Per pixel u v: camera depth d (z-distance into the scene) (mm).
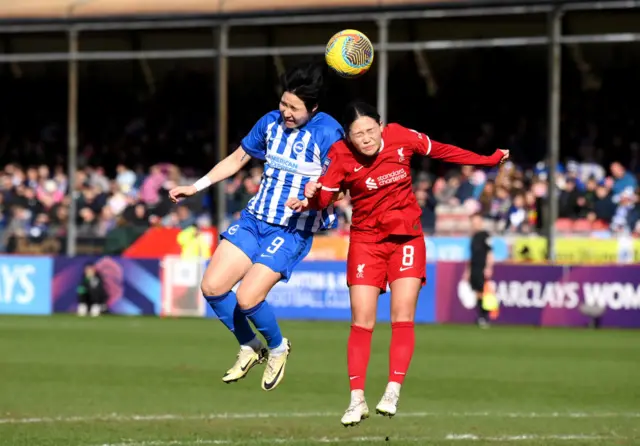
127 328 65562
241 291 26234
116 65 103500
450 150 26125
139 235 78750
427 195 76875
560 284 67812
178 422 32062
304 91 25703
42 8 83812
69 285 77125
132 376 43562
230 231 27156
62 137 105750
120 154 102875
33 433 29906
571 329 65875
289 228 26859
